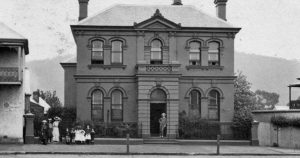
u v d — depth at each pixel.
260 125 35.72
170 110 35.56
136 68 36.66
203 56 38.03
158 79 35.78
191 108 37.78
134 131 35.47
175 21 38.78
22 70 32.06
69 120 38.56
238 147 32.00
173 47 37.59
